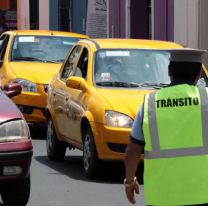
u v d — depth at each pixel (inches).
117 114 398.0
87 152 422.9
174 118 201.8
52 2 1393.9
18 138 327.9
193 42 871.1
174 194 197.8
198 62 209.8
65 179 428.1
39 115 617.3
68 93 461.7
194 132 200.5
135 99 408.8
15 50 671.8
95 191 393.1
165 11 944.3
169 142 200.1
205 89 206.8
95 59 449.7
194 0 866.8
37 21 1438.2
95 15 1149.1
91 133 411.5
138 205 361.4
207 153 199.2
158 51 461.4
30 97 614.9
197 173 197.9
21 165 327.0
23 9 1465.3
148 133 201.9
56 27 1382.9
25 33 689.6
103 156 402.9
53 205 361.7
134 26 1063.6
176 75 209.8
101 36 1147.3
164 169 199.0
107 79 437.4
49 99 507.2
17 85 404.8
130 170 213.3
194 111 202.1
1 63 664.4
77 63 472.7
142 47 463.5
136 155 210.5
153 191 199.5
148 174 200.8
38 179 429.7
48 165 483.5
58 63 661.3
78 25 1326.3
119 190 395.9
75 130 443.8
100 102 409.1
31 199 374.6
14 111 335.9
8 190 341.4
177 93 204.5
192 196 197.2
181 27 896.9
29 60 664.4
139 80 439.5
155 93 207.0
